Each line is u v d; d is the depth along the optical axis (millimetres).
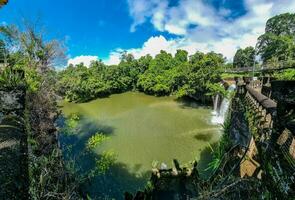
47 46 21750
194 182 19672
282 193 7836
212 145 28859
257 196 9297
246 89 24859
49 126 16484
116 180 22016
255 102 18047
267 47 61875
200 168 23562
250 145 14805
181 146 29188
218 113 42344
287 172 7840
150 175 22922
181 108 48594
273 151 9477
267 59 61094
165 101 56969
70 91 58906
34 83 17969
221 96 41188
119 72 74000
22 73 18234
